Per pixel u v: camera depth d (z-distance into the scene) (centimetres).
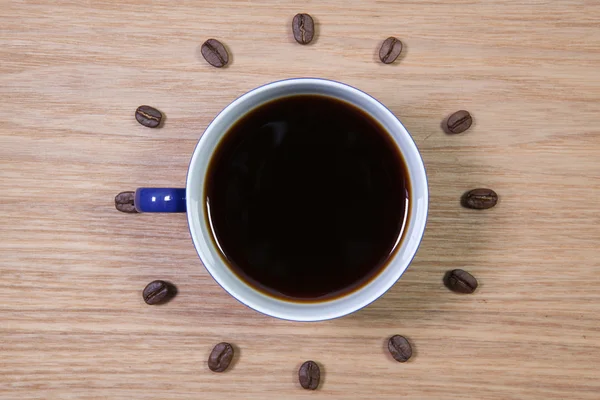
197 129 33
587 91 33
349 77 33
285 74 33
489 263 33
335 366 33
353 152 30
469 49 33
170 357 33
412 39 33
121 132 33
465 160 33
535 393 33
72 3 33
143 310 33
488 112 33
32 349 33
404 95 33
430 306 33
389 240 29
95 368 33
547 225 33
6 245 33
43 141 33
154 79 33
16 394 33
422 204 28
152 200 29
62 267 33
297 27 32
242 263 29
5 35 33
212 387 33
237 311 33
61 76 33
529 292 33
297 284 29
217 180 29
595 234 33
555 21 33
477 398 33
